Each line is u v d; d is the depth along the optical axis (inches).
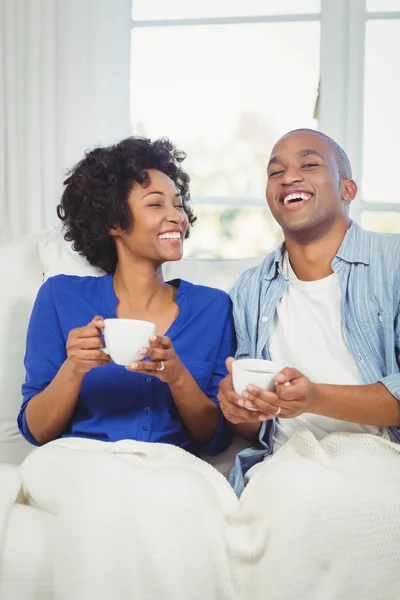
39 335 61.1
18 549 43.4
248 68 95.5
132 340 48.3
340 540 42.0
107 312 61.7
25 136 92.5
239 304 64.0
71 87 92.6
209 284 69.6
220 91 96.3
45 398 56.7
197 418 58.0
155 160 63.5
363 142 92.8
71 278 64.3
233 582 42.8
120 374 58.9
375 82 92.3
